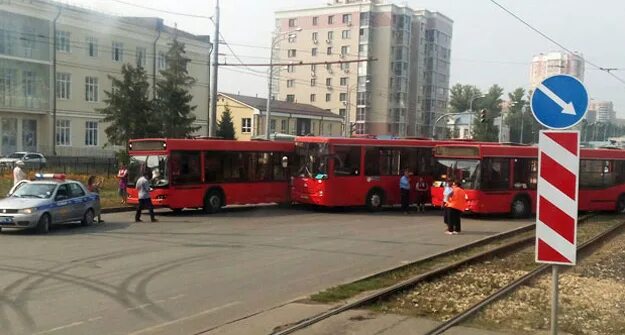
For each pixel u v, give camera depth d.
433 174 27.30
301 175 25.55
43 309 8.25
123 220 20.80
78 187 18.80
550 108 6.90
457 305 9.10
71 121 52.09
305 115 77.75
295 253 13.90
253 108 71.44
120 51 55.69
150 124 35.44
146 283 10.16
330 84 97.12
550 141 6.81
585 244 16.34
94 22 53.12
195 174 23.03
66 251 13.48
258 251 14.04
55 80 50.34
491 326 7.95
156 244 14.84
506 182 24.00
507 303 9.37
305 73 99.12
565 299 9.83
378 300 9.16
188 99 38.94
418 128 102.69
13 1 46.53
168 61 39.97
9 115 48.19
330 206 26.17
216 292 9.62
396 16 96.06
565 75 6.85
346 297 9.26
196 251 13.83
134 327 7.48
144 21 59.41
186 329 7.42
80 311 8.20
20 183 18.06
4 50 46.56
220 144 23.78
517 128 112.50
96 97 54.09
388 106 95.94
